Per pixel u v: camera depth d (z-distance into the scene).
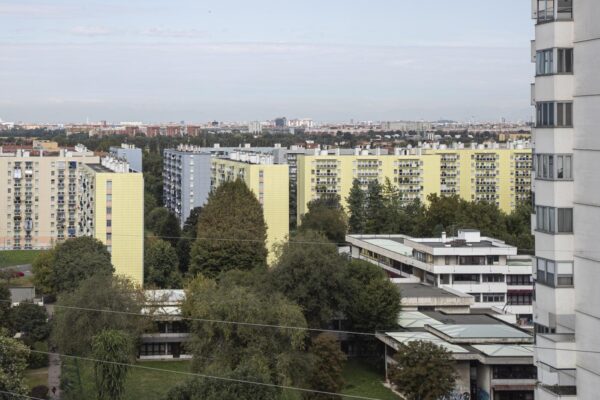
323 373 127.81
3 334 112.62
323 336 133.75
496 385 126.31
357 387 141.50
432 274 180.62
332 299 156.75
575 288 68.12
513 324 147.88
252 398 101.69
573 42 68.00
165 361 163.62
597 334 65.31
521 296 180.88
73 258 196.75
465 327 142.75
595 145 65.44
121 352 124.88
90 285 144.00
